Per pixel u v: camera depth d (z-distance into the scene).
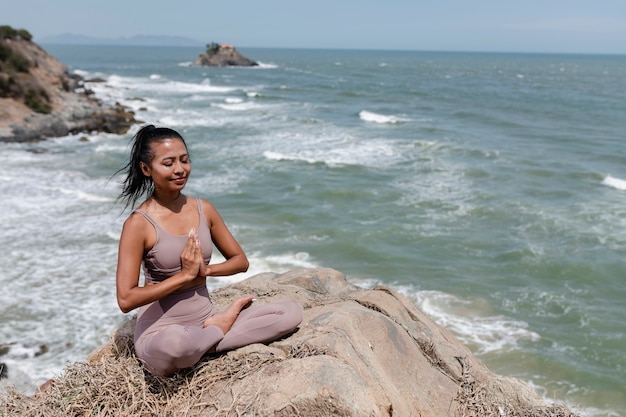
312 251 15.22
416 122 38.25
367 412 3.18
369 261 14.66
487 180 22.61
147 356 3.58
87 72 90.75
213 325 3.75
